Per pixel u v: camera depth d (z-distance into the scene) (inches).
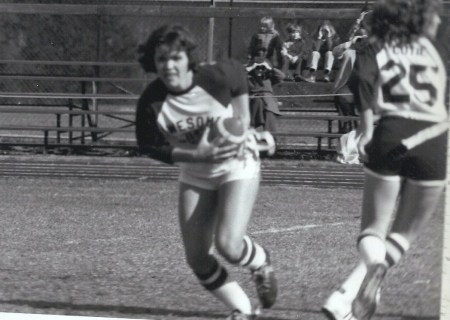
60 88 1280.8
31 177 1114.7
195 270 489.4
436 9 489.7
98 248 724.7
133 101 1247.5
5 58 1273.4
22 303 557.3
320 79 949.8
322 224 832.3
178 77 455.5
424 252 627.2
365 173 495.5
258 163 475.2
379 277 478.9
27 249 723.4
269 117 934.4
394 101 488.7
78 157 1246.9
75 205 936.3
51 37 1245.1
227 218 465.1
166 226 824.3
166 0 1079.0
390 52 490.6
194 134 466.9
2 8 1003.9
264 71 917.8
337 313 483.2
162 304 558.6
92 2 1120.8
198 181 473.7
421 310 538.6
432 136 486.6
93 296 576.1
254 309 505.7
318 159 1147.3
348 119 1021.8
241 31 962.7
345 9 961.5
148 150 470.9
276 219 855.7
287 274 632.4
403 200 496.4
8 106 1321.4
